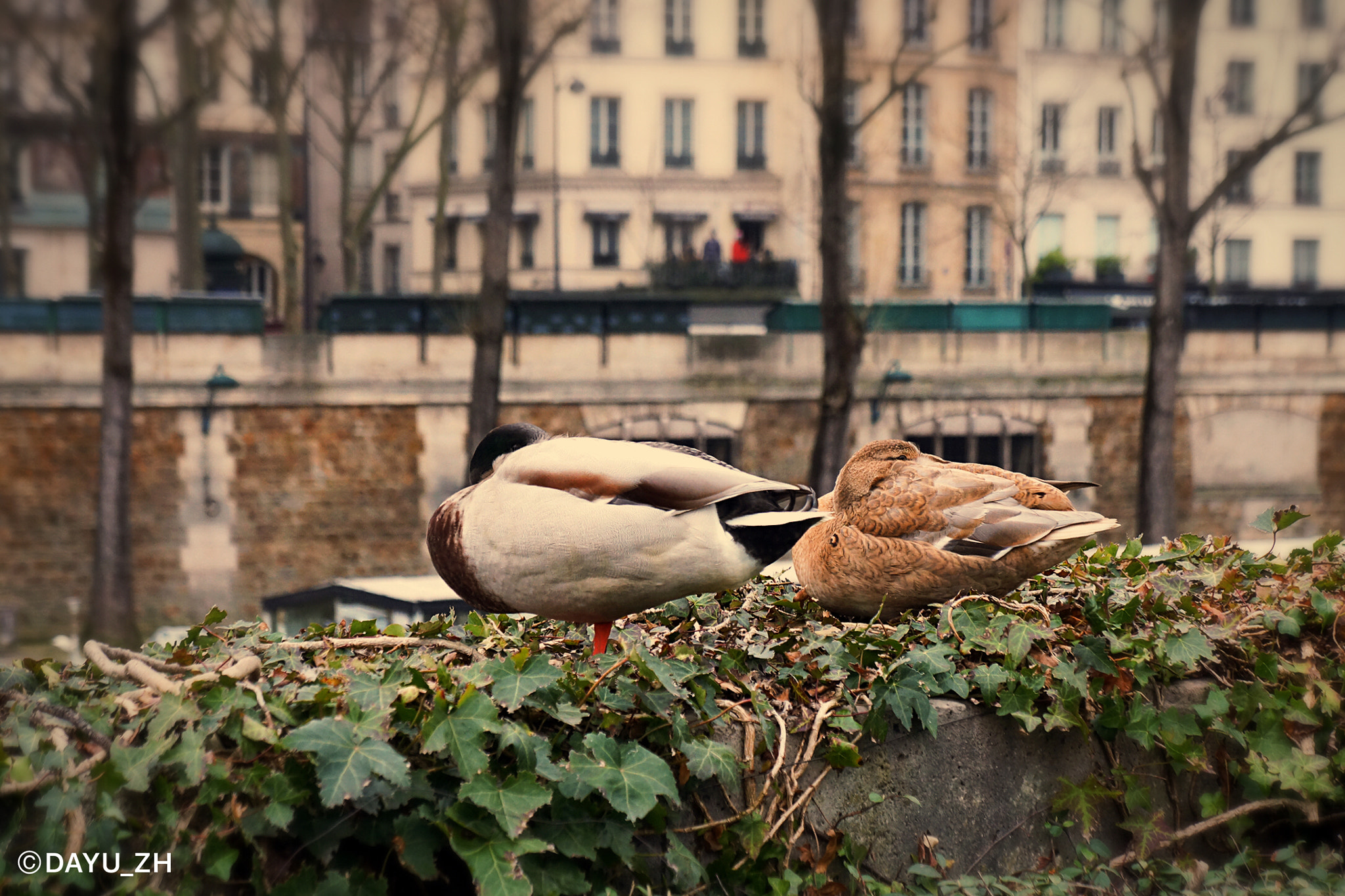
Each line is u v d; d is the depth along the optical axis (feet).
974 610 11.20
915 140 155.33
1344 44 78.69
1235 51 157.89
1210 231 150.61
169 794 8.04
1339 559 13.50
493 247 72.28
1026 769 10.92
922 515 11.70
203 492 81.51
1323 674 12.01
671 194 160.66
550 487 9.99
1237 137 158.71
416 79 158.40
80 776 7.77
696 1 159.74
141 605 80.89
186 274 116.06
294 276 125.08
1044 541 11.42
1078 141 159.43
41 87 91.45
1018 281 161.27
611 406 90.63
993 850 10.75
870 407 93.91
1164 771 11.55
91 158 97.86
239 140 160.56
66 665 9.98
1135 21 148.36
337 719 8.19
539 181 158.40
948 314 96.68
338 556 84.23
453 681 9.06
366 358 83.56
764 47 161.17
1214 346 99.04
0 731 7.99
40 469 78.69
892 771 10.30
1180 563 14.25
